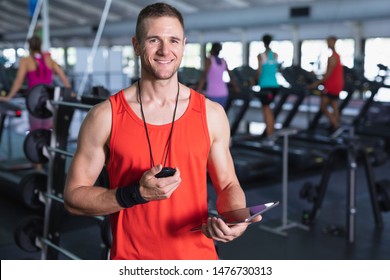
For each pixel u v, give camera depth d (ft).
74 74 28.02
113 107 4.53
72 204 4.45
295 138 22.58
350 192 11.89
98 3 40.96
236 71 23.48
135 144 4.46
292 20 27.68
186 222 4.62
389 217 13.84
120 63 29.09
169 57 4.31
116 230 4.71
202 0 35.09
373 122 26.55
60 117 8.91
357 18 24.90
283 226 12.78
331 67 21.24
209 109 4.69
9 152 20.65
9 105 15.14
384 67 23.36
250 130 37.06
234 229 4.18
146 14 4.32
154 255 4.63
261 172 17.89
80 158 4.60
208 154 4.79
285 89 22.39
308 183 13.50
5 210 14.12
